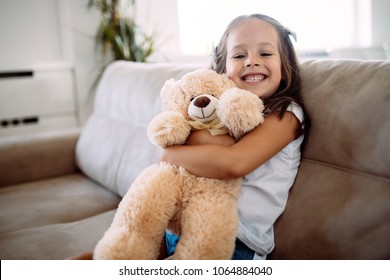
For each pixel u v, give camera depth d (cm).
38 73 223
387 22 216
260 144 77
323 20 214
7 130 218
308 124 87
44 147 162
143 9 244
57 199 137
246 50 89
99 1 226
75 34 232
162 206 73
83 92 241
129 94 146
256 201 83
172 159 79
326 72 88
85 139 162
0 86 212
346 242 74
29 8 223
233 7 206
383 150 73
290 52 95
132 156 132
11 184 155
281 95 89
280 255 84
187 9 228
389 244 69
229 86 83
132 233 71
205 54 216
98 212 130
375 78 78
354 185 77
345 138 79
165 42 240
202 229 69
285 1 206
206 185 75
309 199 83
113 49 230
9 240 106
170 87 88
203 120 78
